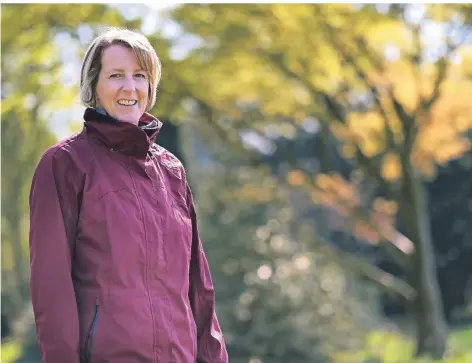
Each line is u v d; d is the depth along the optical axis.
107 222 2.85
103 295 2.80
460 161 25.61
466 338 19.89
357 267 16.81
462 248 26.17
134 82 3.04
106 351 2.76
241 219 15.57
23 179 19.56
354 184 19.56
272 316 14.34
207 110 15.02
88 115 2.95
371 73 13.91
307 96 14.80
